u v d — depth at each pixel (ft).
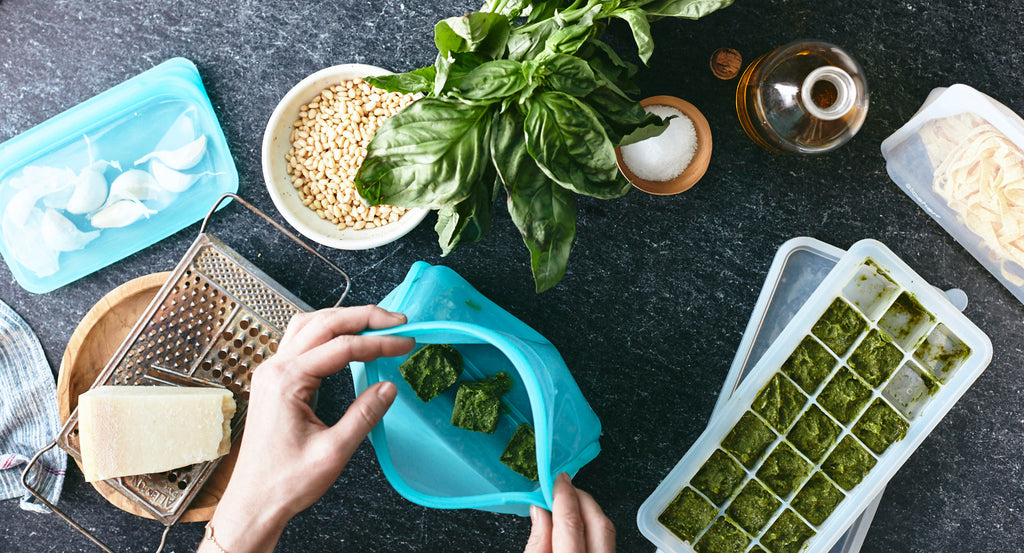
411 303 3.66
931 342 3.83
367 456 4.08
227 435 3.66
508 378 3.72
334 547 4.13
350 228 3.97
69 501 4.08
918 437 3.74
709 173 3.94
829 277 3.67
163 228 4.08
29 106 4.06
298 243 3.92
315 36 3.99
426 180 2.52
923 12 3.85
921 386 3.86
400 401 3.58
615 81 2.94
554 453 3.24
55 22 4.02
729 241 3.97
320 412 4.07
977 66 3.87
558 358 3.78
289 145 3.89
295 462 2.83
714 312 4.01
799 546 3.85
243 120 4.04
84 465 3.48
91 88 4.06
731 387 3.97
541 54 2.49
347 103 3.83
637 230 3.99
